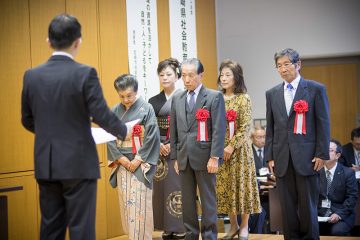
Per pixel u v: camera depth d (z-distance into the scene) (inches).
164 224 199.3
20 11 193.3
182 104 168.2
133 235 169.9
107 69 225.3
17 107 191.9
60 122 112.2
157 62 253.3
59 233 116.9
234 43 340.5
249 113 185.6
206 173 164.2
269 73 334.6
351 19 323.3
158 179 200.1
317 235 168.7
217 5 341.7
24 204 193.5
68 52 115.0
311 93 166.7
